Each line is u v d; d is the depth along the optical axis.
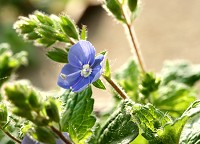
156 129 0.15
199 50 0.44
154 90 0.19
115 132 0.15
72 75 0.15
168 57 0.44
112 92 0.20
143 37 0.49
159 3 0.54
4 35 0.47
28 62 0.46
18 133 0.16
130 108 0.15
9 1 0.55
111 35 0.50
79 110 0.16
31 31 0.16
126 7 0.18
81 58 0.15
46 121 0.13
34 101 0.12
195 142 0.15
